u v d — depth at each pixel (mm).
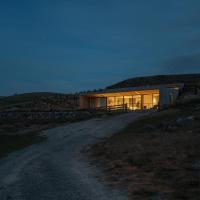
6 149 27203
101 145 25203
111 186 13359
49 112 52156
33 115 52375
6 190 13453
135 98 58656
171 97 53781
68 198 11852
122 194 12086
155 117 36969
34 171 17234
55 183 14281
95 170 16688
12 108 69250
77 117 49125
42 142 30297
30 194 12625
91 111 52125
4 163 20500
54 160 20562
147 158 17734
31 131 39969
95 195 12109
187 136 22516
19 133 38969
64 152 23875
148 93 56688
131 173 15352
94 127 37438
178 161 16297
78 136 32469
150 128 28906
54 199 11812
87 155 21828
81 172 16375
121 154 19969
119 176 14984
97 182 14133
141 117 40312
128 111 50062
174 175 13992
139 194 11945
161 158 17375
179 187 12281
